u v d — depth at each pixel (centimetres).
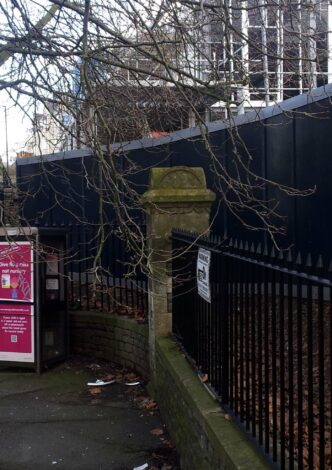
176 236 511
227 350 341
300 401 238
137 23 484
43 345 669
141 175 1004
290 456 235
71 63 514
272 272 271
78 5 491
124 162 1011
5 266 658
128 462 419
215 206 870
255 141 800
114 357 698
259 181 795
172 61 631
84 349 737
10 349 664
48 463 419
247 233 815
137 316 678
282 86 809
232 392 333
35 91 470
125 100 650
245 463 261
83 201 1099
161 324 548
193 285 454
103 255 786
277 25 612
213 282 378
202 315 416
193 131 909
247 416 298
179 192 538
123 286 807
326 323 482
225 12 467
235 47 692
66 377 649
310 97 648
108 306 732
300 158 714
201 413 336
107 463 418
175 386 434
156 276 542
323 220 676
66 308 709
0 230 631
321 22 679
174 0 548
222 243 352
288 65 669
